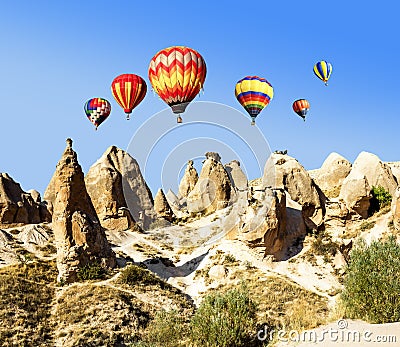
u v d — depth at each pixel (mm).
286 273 43656
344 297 21703
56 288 38188
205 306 24297
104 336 32688
